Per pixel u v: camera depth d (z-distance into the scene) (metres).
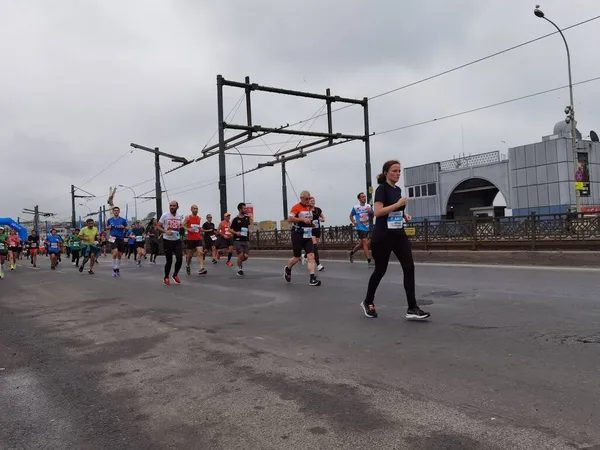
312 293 8.46
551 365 3.93
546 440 2.70
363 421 3.04
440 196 54.69
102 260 23.95
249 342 5.12
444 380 3.71
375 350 4.62
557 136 47.09
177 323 6.25
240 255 12.31
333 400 3.41
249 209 29.67
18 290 10.96
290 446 2.77
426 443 2.72
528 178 46.94
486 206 54.66
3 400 3.68
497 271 10.84
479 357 4.24
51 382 4.07
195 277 12.26
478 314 6.02
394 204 5.83
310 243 9.67
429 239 17.61
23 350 5.18
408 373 3.91
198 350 4.88
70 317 7.05
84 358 4.77
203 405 3.43
